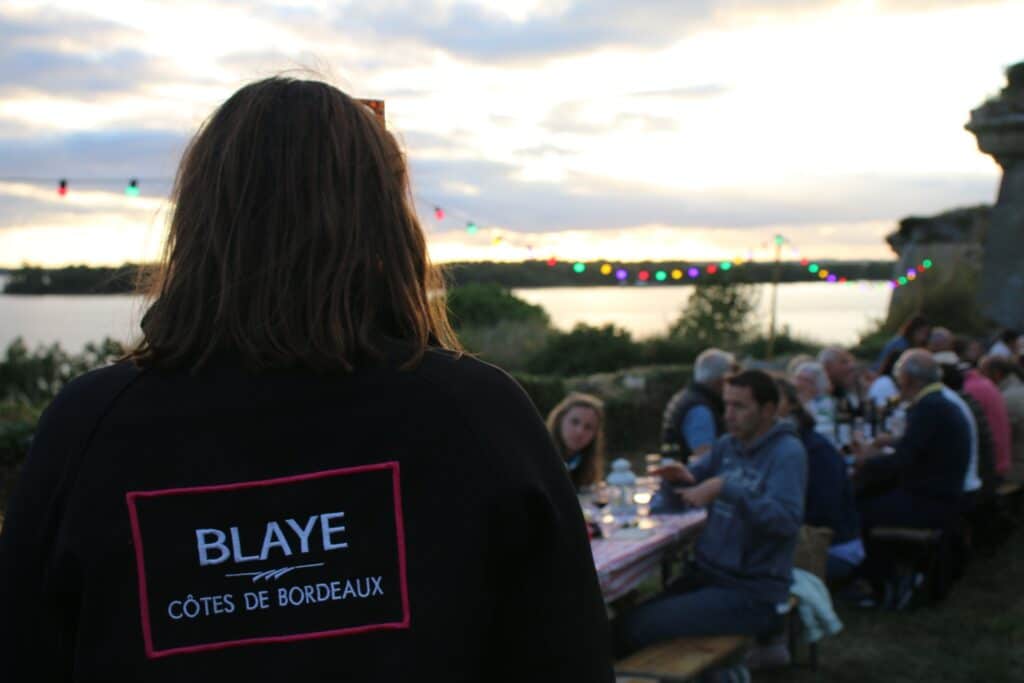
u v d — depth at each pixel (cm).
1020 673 484
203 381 94
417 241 106
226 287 95
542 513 96
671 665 371
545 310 1778
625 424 1045
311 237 96
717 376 579
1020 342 1200
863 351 1581
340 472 91
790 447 413
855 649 520
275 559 90
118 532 90
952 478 582
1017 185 1712
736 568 407
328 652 89
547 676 96
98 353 1091
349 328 94
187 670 88
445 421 93
